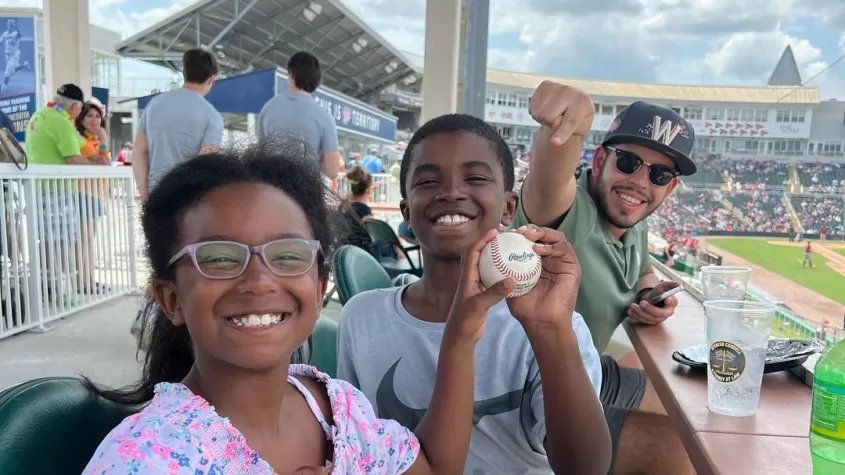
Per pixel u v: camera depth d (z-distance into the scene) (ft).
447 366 4.25
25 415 3.04
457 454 4.26
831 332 5.49
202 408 3.15
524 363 4.89
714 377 4.30
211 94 27.43
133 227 19.92
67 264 16.87
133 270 20.01
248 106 27.12
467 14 15.80
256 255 3.23
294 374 4.19
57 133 17.58
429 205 5.06
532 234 4.22
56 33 21.49
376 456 3.94
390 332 5.25
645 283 8.00
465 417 4.27
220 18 33.35
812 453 3.38
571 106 5.13
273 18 33.27
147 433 2.90
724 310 4.28
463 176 5.02
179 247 3.30
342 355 5.42
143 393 3.78
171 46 36.58
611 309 7.13
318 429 3.87
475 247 4.14
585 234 6.73
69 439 3.20
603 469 4.40
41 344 14.60
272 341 3.26
